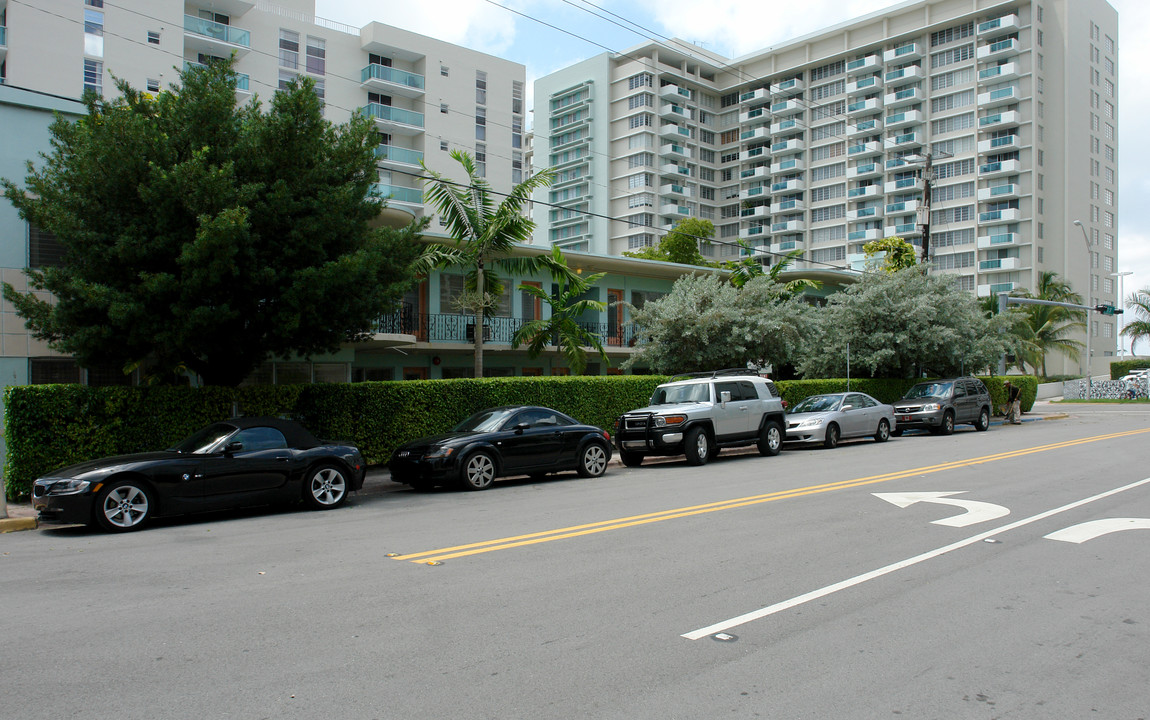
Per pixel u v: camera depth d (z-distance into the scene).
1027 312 52.41
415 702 4.30
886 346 28.31
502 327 26.61
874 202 82.75
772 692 4.45
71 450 12.61
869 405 22.28
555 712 4.17
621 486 13.65
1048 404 46.25
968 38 76.06
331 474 11.94
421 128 57.38
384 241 14.36
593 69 93.31
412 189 55.06
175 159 12.28
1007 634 5.45
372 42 55.41
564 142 96.88
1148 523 9.29
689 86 94.56
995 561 7.51
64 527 10.61
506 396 18.44
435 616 5.88
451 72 59.56
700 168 95.00
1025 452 17.78
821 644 5.25
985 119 73.88
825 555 7.78
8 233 14.89
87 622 5.84
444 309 25.39
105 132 12.07
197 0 47.38
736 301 25.45
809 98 89.25
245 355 13.89
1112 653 5.08
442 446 13.53
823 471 14.94
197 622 5.79
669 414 16.80
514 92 64.19
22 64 40.22
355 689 4.49
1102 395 49.56
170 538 9.49
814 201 88.12
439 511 11.32
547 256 22.62
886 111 81.75
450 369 26.44
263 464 11.16
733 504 10.97
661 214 90.75
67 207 12.23
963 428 28.05
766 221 92.62
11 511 11.44
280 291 12.69
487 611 6.00
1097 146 76.94
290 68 51.94
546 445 14.69
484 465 13.80
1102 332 76.50
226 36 47.78
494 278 21.25
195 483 10.55
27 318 12.73
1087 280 73.62
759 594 6.41
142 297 12.05
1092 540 8.41
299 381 21.00
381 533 9.46
